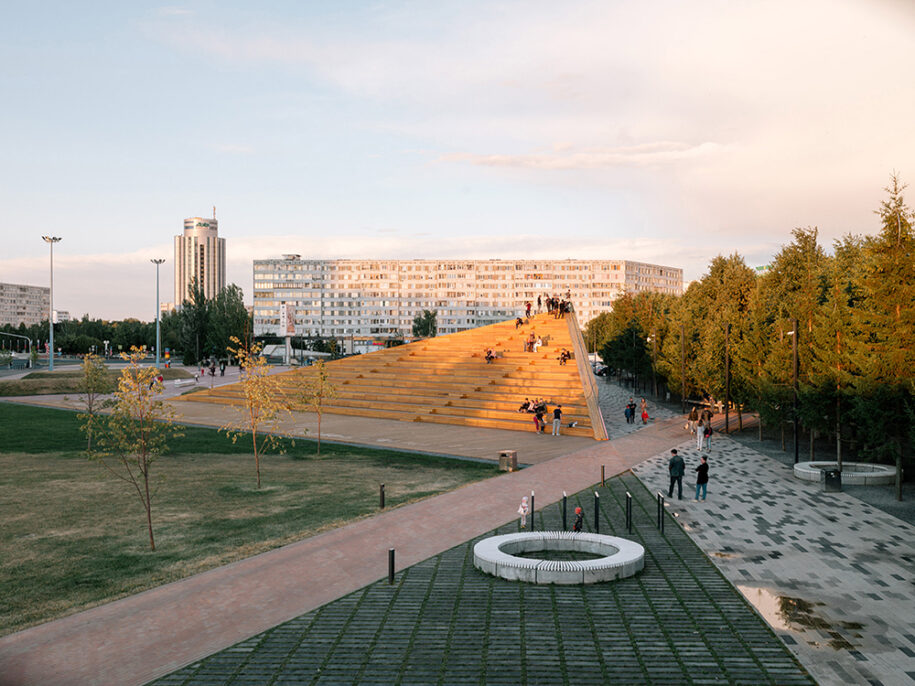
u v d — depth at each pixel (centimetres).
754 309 4397
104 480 2812
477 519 2170
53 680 1127
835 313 3061
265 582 1592
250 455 3472
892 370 2548
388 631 1316
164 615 1399
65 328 19738
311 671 1158
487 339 7006
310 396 3744
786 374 3631
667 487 2716
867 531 2053
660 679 1126
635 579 1619
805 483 2823
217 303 12506
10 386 7231
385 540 1933
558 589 1547
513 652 1225
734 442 4072
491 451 3634
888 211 2641
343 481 2805
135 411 2042
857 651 1229
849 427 3538
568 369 5559
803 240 4822
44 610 1437
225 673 1152
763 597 1498
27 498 2486
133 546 1894
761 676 1135
